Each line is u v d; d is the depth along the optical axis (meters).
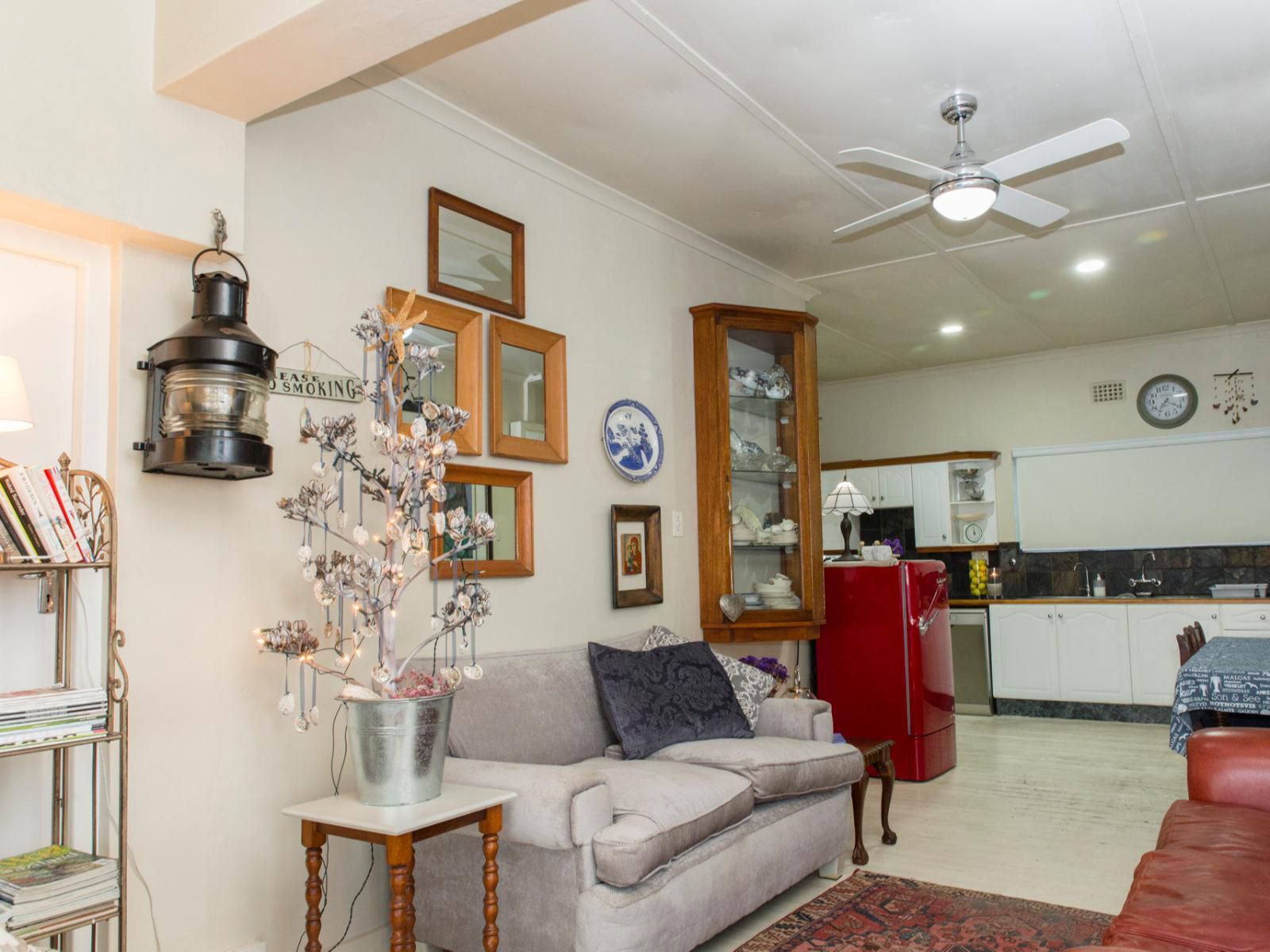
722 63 3.14
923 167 3.18
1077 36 3.02
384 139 3.18
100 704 2.07
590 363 4.04
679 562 4.49
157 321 2.48
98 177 2.26
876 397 8.45
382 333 2.59
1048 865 3.58
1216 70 3.25
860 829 3.66
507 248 3.63
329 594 2.40
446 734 2.46
